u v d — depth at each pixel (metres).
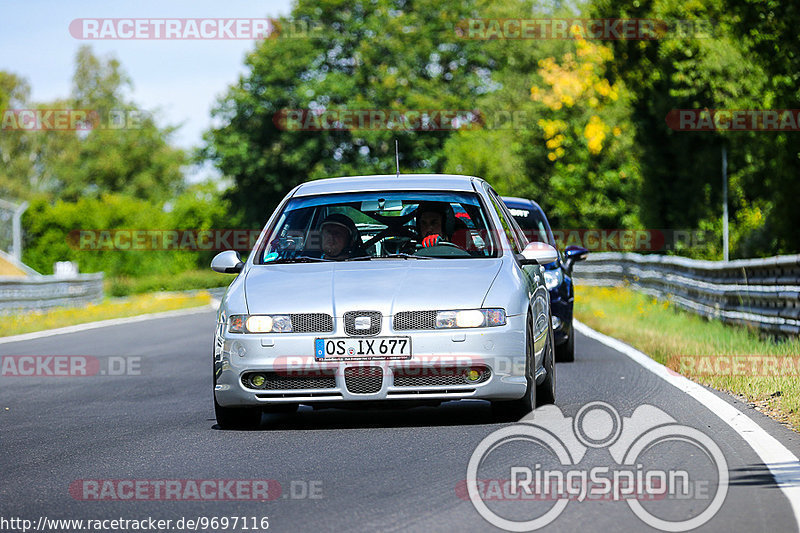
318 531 20.06
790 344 48.00
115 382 48.03
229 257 35.31
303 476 25.14
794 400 33.53
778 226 71.25
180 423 34.47
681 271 76.56
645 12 102.00
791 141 69.25
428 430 30.91
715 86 95.50
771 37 68.00
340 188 36.03
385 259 33.78
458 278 31.95
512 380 31.00
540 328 33.81
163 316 105.94
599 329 67.38
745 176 84.06
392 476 24.75
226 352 31.42
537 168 180.62
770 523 19.78
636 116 107.38
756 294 56.00
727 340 53.97
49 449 30.45
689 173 106.19
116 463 27.77
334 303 31.00
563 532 19.55
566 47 195.50
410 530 19.94
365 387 30.72
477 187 36.09
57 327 88.56
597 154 157.38
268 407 35.50
